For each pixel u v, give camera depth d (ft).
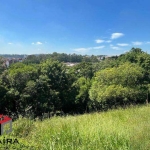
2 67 147.33
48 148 12.94
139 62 122.01
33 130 16.74
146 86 103.65
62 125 17.35
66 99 132.36
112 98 100.63
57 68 137.18
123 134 14.67
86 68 196.85
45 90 119.34
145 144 12.28
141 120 19.88
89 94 120.78
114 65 150.92
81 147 13.02
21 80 115.55
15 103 111.24
